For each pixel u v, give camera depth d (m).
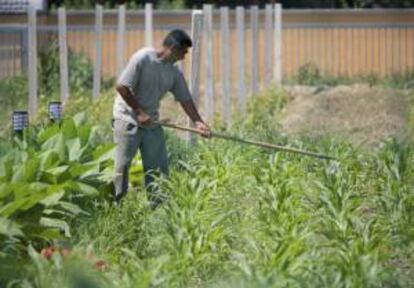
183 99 19.48
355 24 45.66
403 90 38.62
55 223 15.99
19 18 43.25
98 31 34.31
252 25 36.19
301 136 25.09
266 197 17.23
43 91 37.31
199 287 14.02
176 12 46.12
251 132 26.47
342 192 17.28
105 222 16.47
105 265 13.92
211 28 32.22
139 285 12.62
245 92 37.66
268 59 37.88
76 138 18.75
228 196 18.55
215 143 23.48
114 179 18.92
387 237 15.28
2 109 32.88
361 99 36.62
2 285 13.60
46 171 16.84
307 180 19.98
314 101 36.53
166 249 14.94
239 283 12.70
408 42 46.34
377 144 30.88
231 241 15.44
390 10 47.16
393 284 13.66
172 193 17.84
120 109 19.14
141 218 16.83
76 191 17.48
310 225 15.59
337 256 13.63
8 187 15.58
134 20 45.59
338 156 21.28
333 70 46.88
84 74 40.09
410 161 20.41
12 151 17.41
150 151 19.19
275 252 13.78
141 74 18.94
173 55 19.05
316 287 12.79
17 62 35.72
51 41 39.34
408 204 17.48
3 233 14.96
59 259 13.32
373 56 46.72
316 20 47.06
